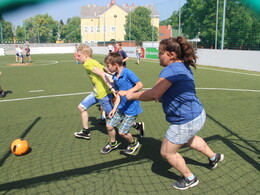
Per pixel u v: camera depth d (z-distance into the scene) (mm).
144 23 43406
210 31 17938
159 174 2922
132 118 3260
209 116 5246
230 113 5473
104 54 34156
